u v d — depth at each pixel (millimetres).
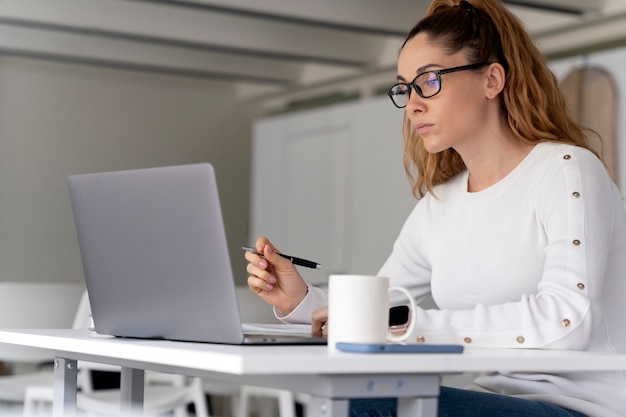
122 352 1556
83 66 8977
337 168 7746
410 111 2033
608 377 1902
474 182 2139
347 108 7672
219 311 1614
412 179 2324
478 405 1733
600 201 1885
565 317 1695
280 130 8461
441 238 2152
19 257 8703
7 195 8680
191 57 8242
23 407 4102
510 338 1676
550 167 1966
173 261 1672
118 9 6867
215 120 9648
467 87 2008
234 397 5555
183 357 1389
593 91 5586
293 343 1620
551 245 1853
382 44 7613
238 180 9750
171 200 1646
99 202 1780
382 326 1509
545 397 1838
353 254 7504
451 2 2135
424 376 1386
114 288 1810
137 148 9258
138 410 2055
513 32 2078
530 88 2088
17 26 7180
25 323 3594
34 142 8805
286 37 7367
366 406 1735
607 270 1927
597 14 5965
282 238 8352
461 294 2080
